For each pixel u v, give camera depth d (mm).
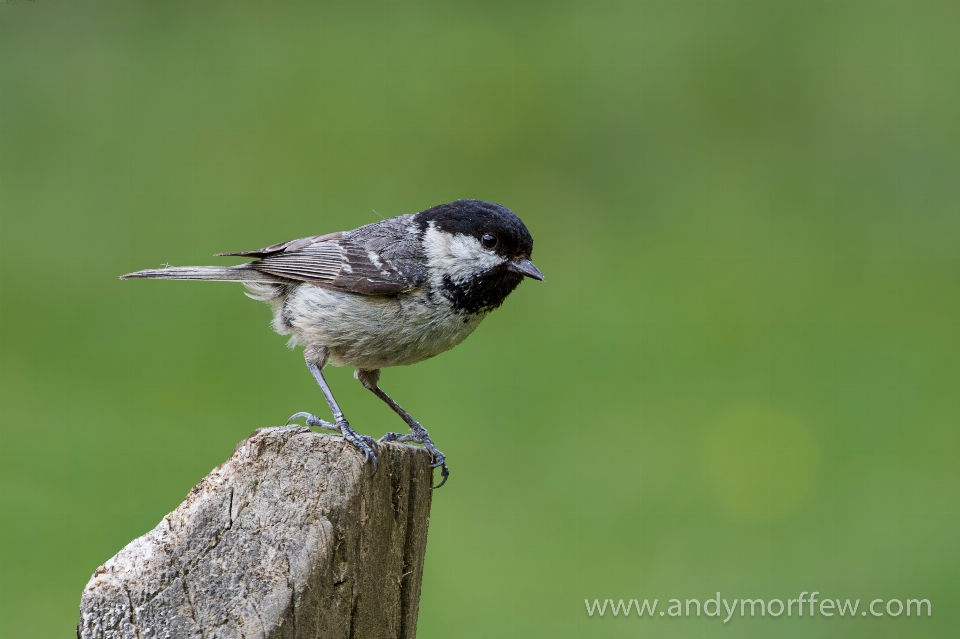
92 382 11781
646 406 11836
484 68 17938
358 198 15250
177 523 4234
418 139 16344
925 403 12000
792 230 15492
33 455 10445
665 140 16938
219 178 15500
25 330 12609
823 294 14383
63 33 17422
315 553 4199
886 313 13820
